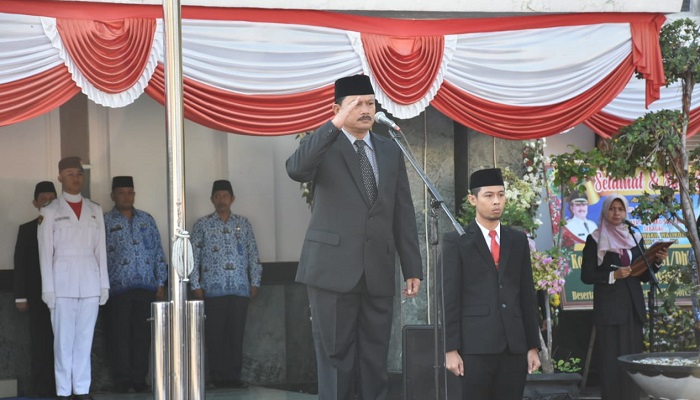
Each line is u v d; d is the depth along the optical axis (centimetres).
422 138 1235
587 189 1341
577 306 1330
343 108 795
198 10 1065
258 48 1080
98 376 1346
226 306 1365
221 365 1368
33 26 999
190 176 1417
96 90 1016
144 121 1407
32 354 1285
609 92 1184
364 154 807
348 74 1105
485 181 900
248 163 1434
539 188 1266
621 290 1159
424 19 1141
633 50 1182
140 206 1402
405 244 816
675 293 1234
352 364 796
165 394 741
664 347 1311
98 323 1352
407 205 816
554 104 1170
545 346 1256
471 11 1134
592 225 1341
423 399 922
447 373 923
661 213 1167
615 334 1159
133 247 1317
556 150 1387
